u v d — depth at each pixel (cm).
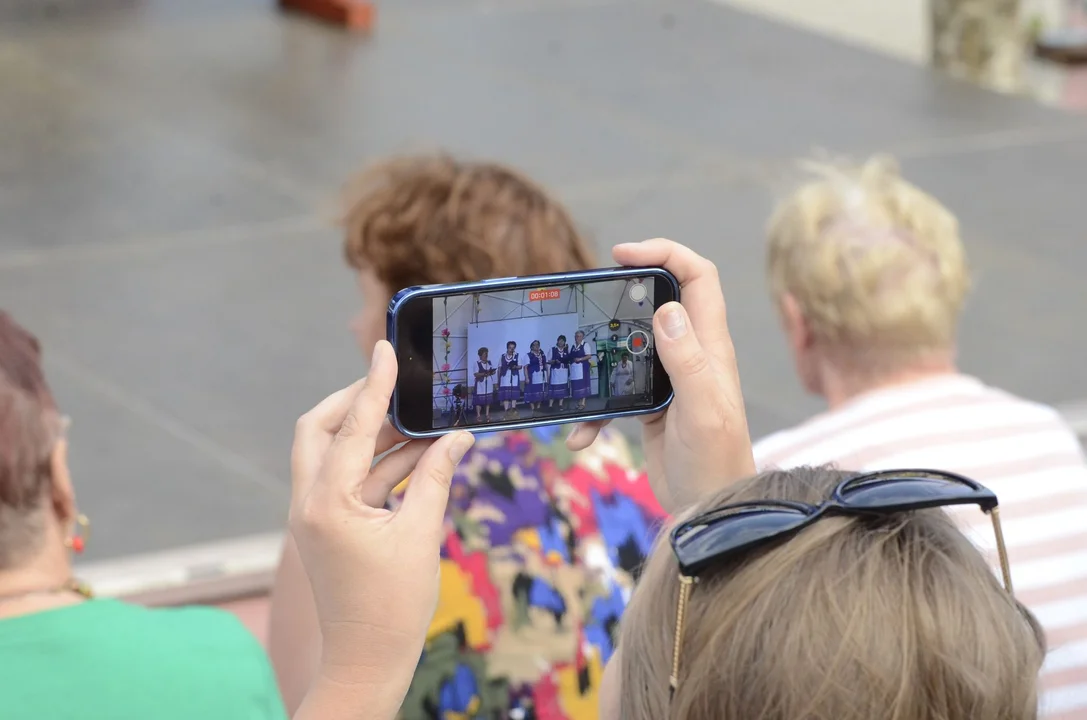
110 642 140
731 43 985
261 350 523
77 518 157
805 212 234
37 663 137
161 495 414
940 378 228
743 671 98
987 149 796
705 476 135
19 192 678
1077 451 223
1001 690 98
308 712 121
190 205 672
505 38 973
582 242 219
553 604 184
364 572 119
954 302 228
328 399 134
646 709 107
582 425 145
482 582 183
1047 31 1273
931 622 97
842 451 219
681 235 657
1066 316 575
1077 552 212
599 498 193
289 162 737
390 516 121
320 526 119
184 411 473
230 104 818
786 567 100
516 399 138
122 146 746
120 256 608
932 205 234
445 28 988
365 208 210
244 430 462
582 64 925
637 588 112
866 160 770
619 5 1065
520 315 137
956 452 217
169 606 350
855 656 96
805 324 237
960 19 1073
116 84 841
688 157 768
